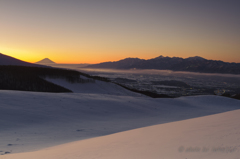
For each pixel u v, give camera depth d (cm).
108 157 275
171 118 1547
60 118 1180
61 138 779
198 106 2584
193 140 289
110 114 1489
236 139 230
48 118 1139
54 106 1422
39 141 710
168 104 2427
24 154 433
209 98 3098
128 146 354
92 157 295
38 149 558
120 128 1061
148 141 373
